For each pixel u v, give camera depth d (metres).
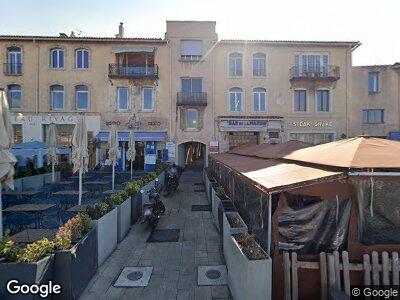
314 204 5.03
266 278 4.33
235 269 5.01
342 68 26.34
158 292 5.39
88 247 5.68
